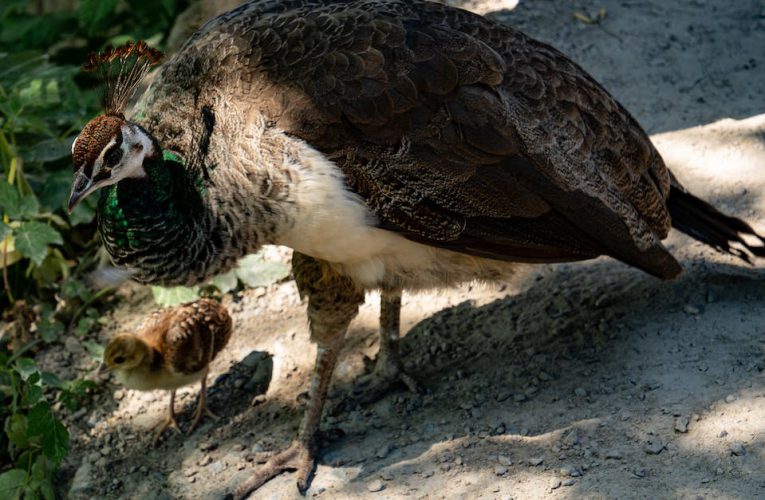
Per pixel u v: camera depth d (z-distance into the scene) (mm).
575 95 6285
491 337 7211
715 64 8992
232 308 8023
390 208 5867
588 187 6148
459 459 6078
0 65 9875
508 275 6562
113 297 8406
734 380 6160
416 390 6879
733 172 7887
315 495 6148
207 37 6199
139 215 5883
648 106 8656
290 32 5961
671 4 9711
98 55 6105
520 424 6273
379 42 5895
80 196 5680
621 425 6023
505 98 5977
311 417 6465
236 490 6316
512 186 5938
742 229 6887
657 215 6617
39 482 6879
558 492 5629
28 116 8805
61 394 7367
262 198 5773
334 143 5762
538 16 9812
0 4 11938
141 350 6750
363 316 7715
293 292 8039
